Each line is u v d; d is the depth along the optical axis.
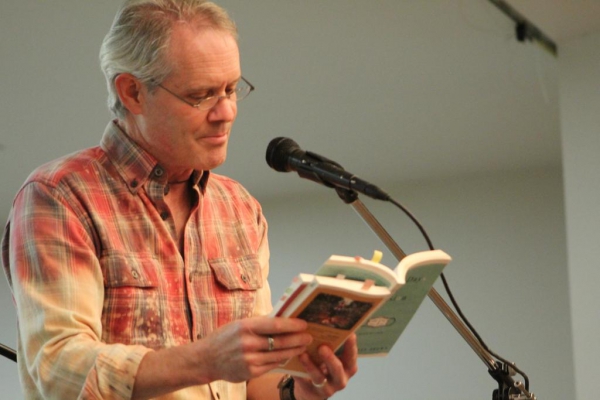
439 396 12.16
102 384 2.96
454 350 12.20
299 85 9.50
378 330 3.12
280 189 13.49
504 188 12.34
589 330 7.89
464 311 12.23
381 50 8.70
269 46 8.62
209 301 3.49
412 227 12.75
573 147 8.23
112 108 3.49
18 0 7.57
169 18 3.31
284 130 10.74
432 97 9.75
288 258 13.52
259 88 9.59
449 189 12.65
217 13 3.41
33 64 8.67
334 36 8.42
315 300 2.72
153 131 3.37
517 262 12.09
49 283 3.16
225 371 2.86
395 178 12.69
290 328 2.78
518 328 11.90
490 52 8.69
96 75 8.92
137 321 3.29
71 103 9.57
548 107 9.86
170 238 3.45
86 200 3.32
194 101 3.31
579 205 8.12
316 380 3.04
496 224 12.29
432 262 2.89
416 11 7.93
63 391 3.02
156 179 3.46
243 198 3.88
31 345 3.12
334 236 13.31
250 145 11.33
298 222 13.60
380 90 9.60
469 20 8.05
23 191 3.34
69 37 8.18
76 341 3.06
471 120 10.38
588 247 8.02
